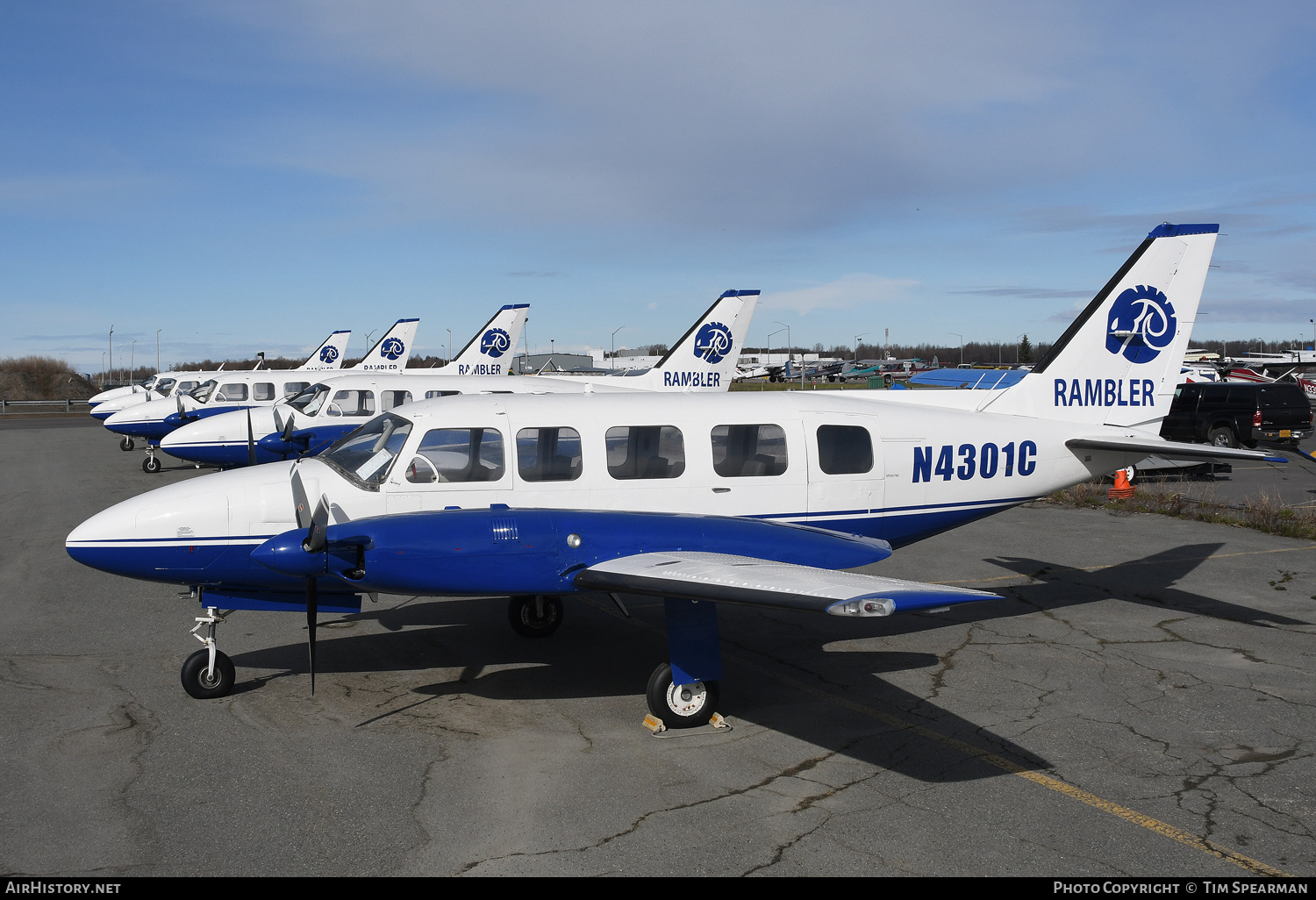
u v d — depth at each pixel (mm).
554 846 4691
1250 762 5727
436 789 5367
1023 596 10102
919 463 8953
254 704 6809
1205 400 22578
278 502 7336
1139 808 5121
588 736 6242
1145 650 8109
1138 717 6512
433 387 18344
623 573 6152
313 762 5754
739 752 5965
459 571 6262
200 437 17844
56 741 6062
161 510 7141
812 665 7801
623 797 5277
